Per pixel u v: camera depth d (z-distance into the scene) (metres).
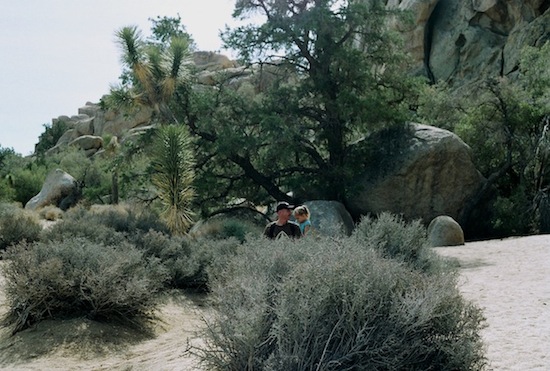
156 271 9.01
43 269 7.39
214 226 18.91
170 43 19.36
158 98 18.70
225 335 3.82
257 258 4.61
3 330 7.25
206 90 23.31
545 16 40.38
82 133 75.69
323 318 3.66
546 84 26.11
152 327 7.78
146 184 22.11
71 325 7.17
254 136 22.36
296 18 22.53
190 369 4.71
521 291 7.49
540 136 24.00
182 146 16.56
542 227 22.50
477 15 46.59
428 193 22.30
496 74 41.88
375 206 22.44
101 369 5.86
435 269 7.31
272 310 3.78
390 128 23.59
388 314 3.74
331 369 3.51
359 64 22.62
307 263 4.00
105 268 7.71
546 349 4.57
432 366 3.82
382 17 24.06
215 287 5.06
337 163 23.34
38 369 5.96
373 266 3.93
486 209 24.16
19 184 49.00
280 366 3.47
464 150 22.59
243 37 23.17
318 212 20.28
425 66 48.38
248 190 23.91
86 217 16.94
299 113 23.39
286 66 23.78
